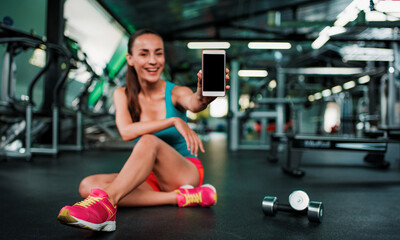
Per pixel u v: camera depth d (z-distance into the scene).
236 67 4.88
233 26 5.79
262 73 5.30
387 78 4.65
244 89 9.93
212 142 7.39
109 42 5.95
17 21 4.29
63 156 3.46
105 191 0.89
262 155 4.00
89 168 2.51
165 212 1.14
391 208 1.29
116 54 6.13
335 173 2.41
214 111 18.77
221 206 1.27
